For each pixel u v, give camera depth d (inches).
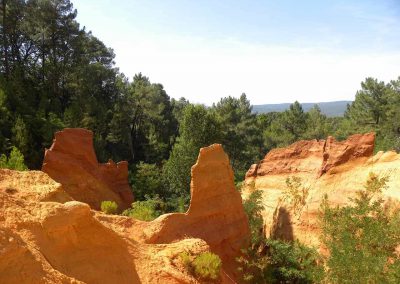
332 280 748.0
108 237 557.9
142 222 722.8
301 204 1147.3
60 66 2427.4
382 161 1031.6
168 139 2837.1
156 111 2787.9
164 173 1823.3
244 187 1391.5
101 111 2308.1
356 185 1040.8
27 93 2138.3
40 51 2465.6
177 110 3668.8
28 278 398.6
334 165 1119.0
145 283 546.0
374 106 2677.2
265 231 1216.8
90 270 501.7
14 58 2369.6
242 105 2979.8
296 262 922.1
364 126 2726.4
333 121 3750.0
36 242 455.2
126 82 3166.8
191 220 817.5
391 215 881.5
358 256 714.2
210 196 879.1
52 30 2368.4
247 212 1153.4
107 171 1400.1
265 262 888.3
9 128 1766.7
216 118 1982.0
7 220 451.2
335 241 815.1
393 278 669.3
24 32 2367.1
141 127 2790.4
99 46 2792.8
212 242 829.2
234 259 884.6
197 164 866.8
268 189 1304.1
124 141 2507.4
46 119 1940.2
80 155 1252.5
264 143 2970.0
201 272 615.8
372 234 758.5
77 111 2087.8
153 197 1569.9
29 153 1720.0
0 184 581.9
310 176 1187.9
